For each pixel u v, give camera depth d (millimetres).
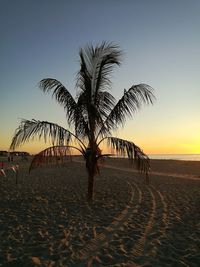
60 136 9766
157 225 7375
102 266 4750
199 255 5285
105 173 24750
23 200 10883
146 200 11125
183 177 20953
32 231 6707
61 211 8969
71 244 5805
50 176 20672
